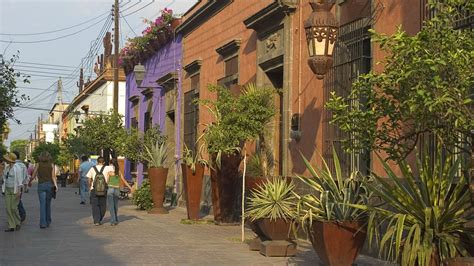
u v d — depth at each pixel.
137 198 20.50
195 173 16.05
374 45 10.12
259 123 12.33
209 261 9.54
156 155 19.47
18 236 12.61
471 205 6.04
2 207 21.55
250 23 14.87
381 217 7.15
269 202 10.00
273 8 13.48
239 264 9.29
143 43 26.70
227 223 15.02
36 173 15.43
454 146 6.14
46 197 14.38
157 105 26.11
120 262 9.40
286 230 9.93
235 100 12.67
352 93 5.99
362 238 7.95
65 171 54.72
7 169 13.62
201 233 13.43
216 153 14.06
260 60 14.72
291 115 13.05
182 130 22.11
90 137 31.98
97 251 10.53
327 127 11.42
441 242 6.32
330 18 9.95
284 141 13.23
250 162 13.13
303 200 8.39
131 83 31.92
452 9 5.46
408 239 6.22
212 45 19.03
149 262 9.41
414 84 5.18
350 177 8.43
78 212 19.47
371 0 10.29
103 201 15.16
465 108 5.16
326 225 7.88
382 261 9.01
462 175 6.56
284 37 13.41
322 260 8.25
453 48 5.09
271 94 12.62
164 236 12.80
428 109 5.14
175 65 23.25
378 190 7.21
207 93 19.31
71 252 10.40
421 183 6.78
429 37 5.11
